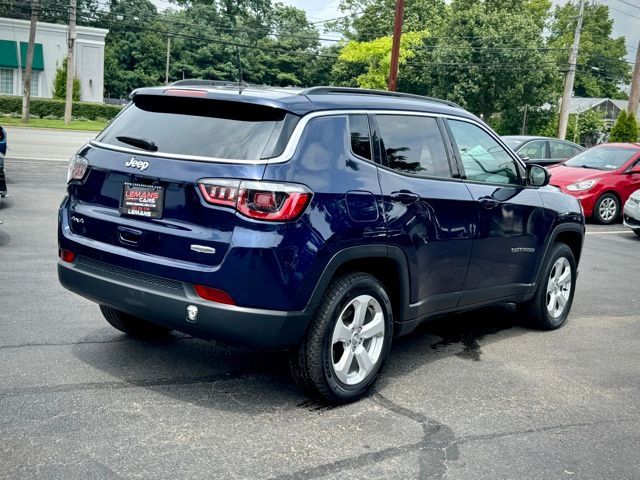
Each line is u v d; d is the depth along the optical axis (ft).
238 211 11.87
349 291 13.10
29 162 55.98
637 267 32.19
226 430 12.05
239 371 14.97
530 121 189.37
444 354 17.47
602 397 15.07
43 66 172.45
